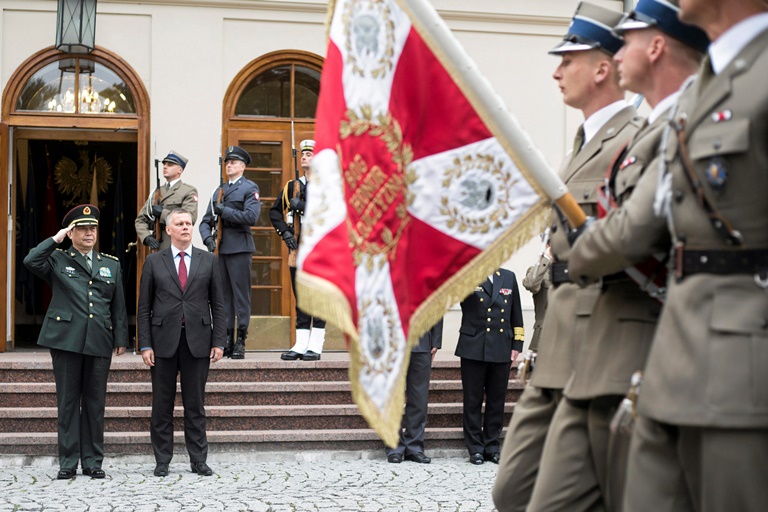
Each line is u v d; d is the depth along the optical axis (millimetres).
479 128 3676
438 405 10430
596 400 3682
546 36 13531
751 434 2725
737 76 2818
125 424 9852
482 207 3703
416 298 3656
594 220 3604
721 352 2771
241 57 12938
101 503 7559
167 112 12758
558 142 13539
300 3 12977
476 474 9008
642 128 3689
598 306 3756
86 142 14000
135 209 14398
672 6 3553
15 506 7422
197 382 8953
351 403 10438
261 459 9758
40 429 9805
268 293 13000
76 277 8742
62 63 12617
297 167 11844
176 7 12789
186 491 8078
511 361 9742
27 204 14031
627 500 3092
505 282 9742
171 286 8867
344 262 3037
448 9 13203
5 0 12453
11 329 12578
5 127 12312
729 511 2771
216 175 12820
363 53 3398
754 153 2770
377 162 3434
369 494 7969
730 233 2809
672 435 2998
